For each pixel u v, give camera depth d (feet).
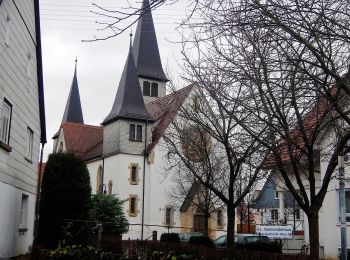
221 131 54.03
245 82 33.45
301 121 33.17
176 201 149.07
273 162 44.39
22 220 63.21
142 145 153.38
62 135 189.78
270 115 33.42
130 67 163.43
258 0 23.07
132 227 144.25
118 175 148.87
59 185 62.85
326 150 47.19
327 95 27.40
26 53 59.98
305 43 23.56
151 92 195.83
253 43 30.81
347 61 28.17
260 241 71.61
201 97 55.01
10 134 52.85
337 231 74.38
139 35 200.95
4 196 50.62
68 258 56.54
